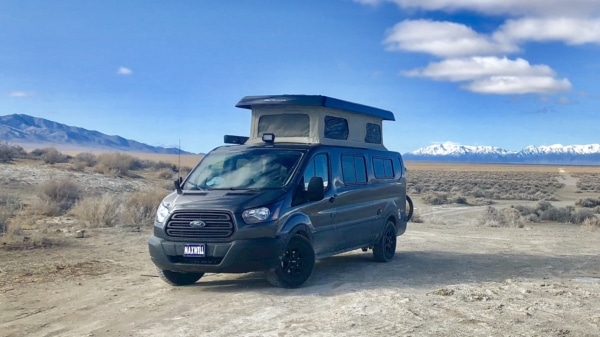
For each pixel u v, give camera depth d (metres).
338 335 7.11
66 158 45.53
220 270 9.33
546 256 14.08
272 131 11.69
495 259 13.47
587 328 7.51
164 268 9.69
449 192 65.00
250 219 9.34
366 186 12.04
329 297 9.12
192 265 9.44
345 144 11.96
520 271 11.75
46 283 10.52
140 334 7.32
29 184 29.88
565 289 9.83
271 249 9.38
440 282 10.43
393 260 13.27
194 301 9.02
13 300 9.26
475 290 9.62
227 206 9.36
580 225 30.25
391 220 13.30
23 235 15.82
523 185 80.81
